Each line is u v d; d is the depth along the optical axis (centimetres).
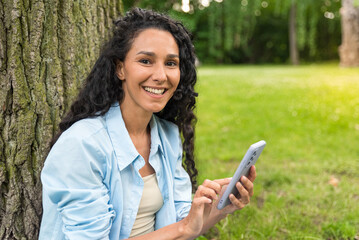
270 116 688
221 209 180
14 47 185
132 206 164
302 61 3216
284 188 368
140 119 172
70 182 146
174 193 195
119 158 159
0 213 192
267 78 1334
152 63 159
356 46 1795
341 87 1019
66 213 145
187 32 176
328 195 347
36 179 196
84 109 167
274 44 3375
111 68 165
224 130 604
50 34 196
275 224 293
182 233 155
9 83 186
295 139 546
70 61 206
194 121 210
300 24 2294
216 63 3144
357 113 686
